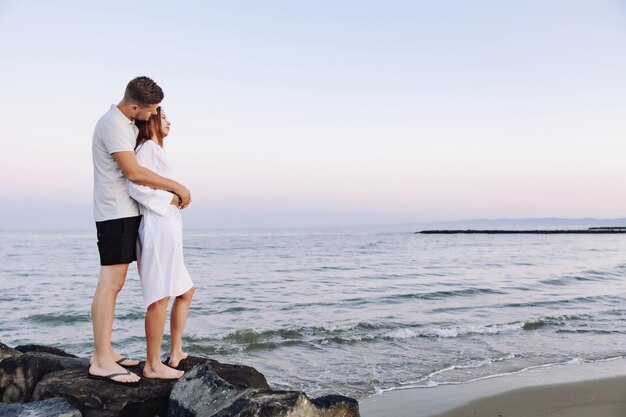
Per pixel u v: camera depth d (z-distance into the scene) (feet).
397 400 19.85
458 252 122.83
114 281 12.46
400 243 174.91
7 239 222.69
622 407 19.04
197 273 70.23
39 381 13.14
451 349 28.50
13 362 14.57
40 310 42.34
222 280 61.77
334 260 94.73
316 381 22.53
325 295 49.16
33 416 11.27
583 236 255.29
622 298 48.62
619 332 33.35
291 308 42.06
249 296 48.52
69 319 38.60
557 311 41.16
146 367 13.34
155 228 12.21
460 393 20.67
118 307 41.70
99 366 12.83
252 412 10.74
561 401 19.70
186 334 31.94
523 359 26.40
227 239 216.74
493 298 48.08
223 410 10.96
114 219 12.01
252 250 126.62
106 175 11.94
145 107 11.97
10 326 36.32
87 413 11.85
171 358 14.24
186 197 12.67
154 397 12.41
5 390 14.55
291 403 11.10
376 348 28.81
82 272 74.13
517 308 42.52
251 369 14.48
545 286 57.41
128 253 12.28
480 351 28.04
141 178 11.87
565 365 25.13
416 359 26.32
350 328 33.81
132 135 12.05
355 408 12.28
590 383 21.86
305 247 142.61
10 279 65.05
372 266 81.92
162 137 13.04
